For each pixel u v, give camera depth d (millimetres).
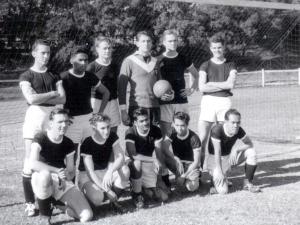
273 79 28484
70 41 12398
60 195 4547
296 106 16781
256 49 28578
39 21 14453
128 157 5316
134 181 5039
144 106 5688
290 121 12859
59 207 4668
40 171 4410
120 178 4855
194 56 24500
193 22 24406
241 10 27422
